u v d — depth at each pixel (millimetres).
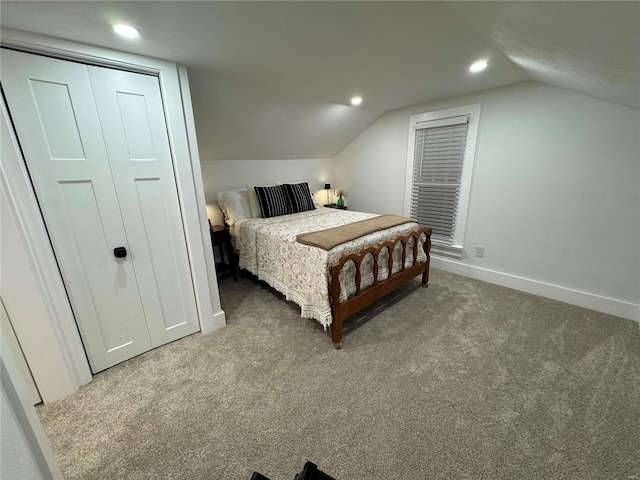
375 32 1484
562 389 1568
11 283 1366
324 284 1930
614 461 1187
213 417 1451
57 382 1558
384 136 3648
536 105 2385
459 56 1830
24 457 599
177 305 2068
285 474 1182
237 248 3084
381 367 1785
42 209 1457
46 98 1404
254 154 3480
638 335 2021
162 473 1190
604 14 848
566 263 2484
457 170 3027
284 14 1287
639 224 2098
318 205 4375
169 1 1142
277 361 1863
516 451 1242
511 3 984
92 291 1687
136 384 1683
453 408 1472
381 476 1161
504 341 2006
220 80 2166
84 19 1236
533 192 2547
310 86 2408
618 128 2059
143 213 1802
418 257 2740
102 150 1597
